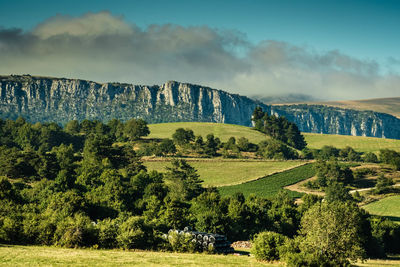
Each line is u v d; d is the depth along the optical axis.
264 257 41.19
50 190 87.31
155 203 81.31
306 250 39.12
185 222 74.06
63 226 46.50
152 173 113.94
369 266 48.06
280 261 40.16
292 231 81.81
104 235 46.38
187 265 35.47
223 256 44.50
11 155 130.25
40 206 76.19
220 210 81.56
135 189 96.81
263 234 42.75
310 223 41.09
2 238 45.22
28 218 50.88
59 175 98.69
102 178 103.62
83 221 47.59
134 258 37.62
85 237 45.94
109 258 36.69
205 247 48.50
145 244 48.16
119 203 83.94
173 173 129.62
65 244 44.91
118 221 52.50
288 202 95.06
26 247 41.84
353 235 39.88
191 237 49.38
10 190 80.19
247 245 64.31
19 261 32.62
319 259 36.34
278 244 41.22
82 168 120.38
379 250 67.38
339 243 38.59
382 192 131.25
